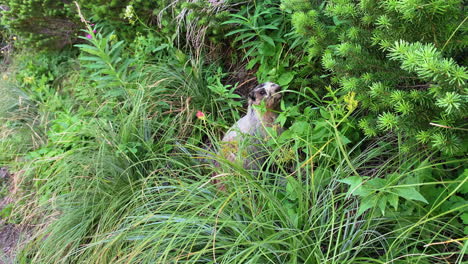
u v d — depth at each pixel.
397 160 2.14
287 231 1.84
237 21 3.12
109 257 2.22
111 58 3.32
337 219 1.98
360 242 1.81
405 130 1.73
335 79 2.30
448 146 1.58
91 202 2.72
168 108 3.49
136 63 3.82
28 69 5.14
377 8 1.71
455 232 1.73
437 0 1.43
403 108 1.58
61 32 5.12
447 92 1.35
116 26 4.34
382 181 1.70
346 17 1.90
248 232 1.87
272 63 3.24
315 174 2.21
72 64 4.91
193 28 3.57
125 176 2.88
